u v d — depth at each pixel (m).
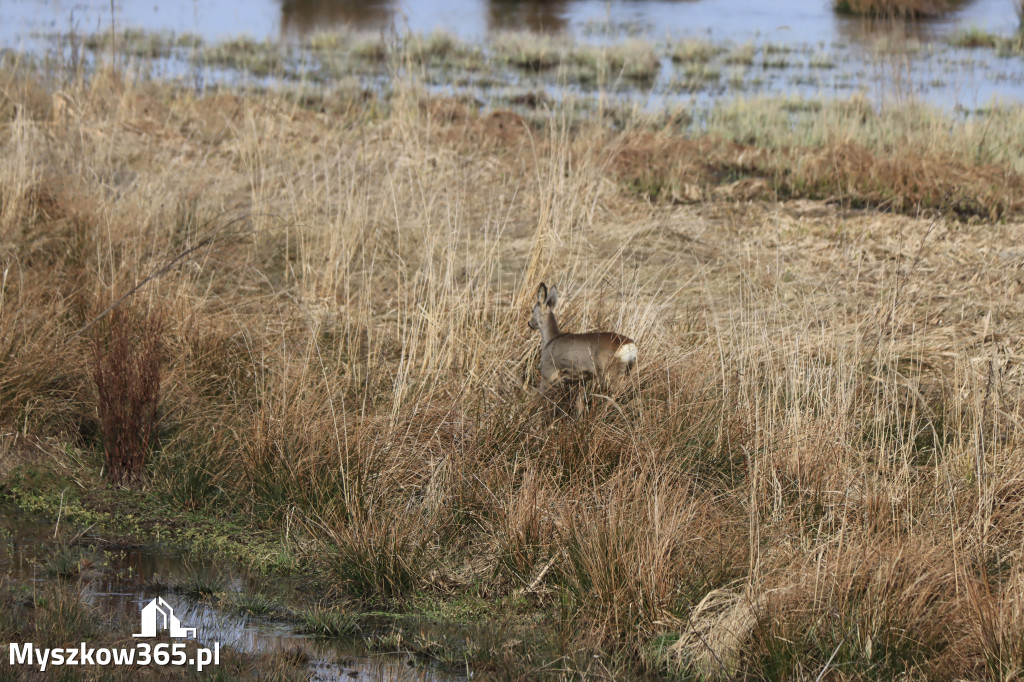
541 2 127.06
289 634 17.19
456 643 17.05
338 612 17.72
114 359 22.83
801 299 29.75
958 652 15.74
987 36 93.44
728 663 15.98
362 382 25.12
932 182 42.03
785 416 22.34
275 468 21.64
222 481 22.23
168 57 79.38
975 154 48.00
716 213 39.56
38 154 38.50
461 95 64.88
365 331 28.17
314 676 15.80
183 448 23.06
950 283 31.88
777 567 17.50
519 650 16.78
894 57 61.75
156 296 27.36
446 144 45.78
